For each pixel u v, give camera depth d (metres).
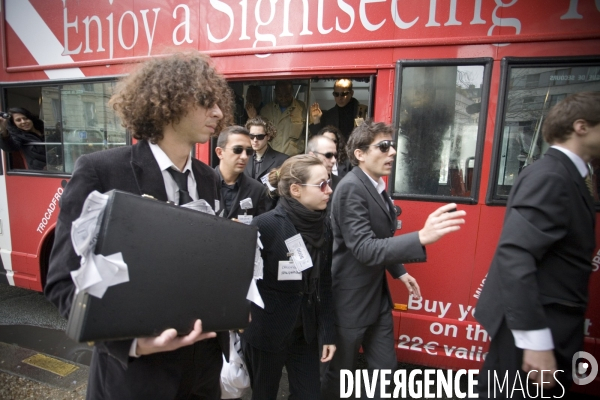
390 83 2.44
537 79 2.18
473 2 2.25
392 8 2.40
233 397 1.93
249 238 1.20
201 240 1.05
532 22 2.15
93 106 3.17
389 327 1.99
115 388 1.11
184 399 1.29
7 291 4.51
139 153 1.15
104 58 3.08
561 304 1.35
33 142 3.48
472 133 2.32
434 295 2.44
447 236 2.38
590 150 1.38
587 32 2.06
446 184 2.40
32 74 3.36
